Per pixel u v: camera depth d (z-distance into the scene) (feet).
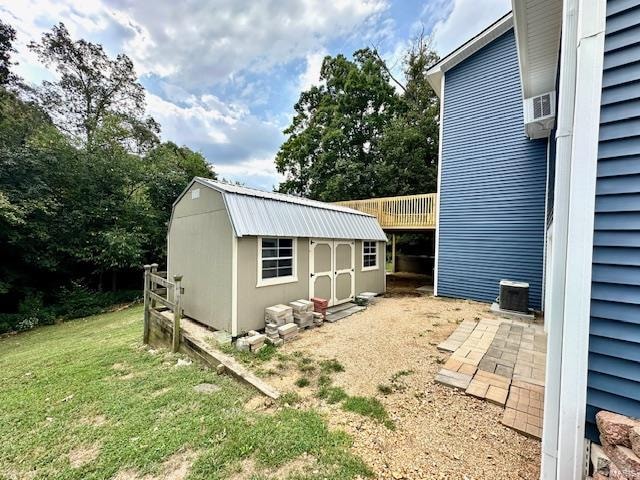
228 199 16.25
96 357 15.15
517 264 23.66
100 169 35.91
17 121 32.91
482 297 25.40
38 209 29.68
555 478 5.56
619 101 4.86
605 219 4.93
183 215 20.76
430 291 31.60
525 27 12.53
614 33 4.93
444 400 9.60
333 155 53.93
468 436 7.79
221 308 16.40
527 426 8.05
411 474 6.52
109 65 46.70
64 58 42.29
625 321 4.70
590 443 4.94
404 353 13.67
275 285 17.92
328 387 10.58
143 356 14.94
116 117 40.73
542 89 17.70
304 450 7.23
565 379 5.19
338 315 20.47
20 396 10.69
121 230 34.86
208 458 7.01
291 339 15.80
